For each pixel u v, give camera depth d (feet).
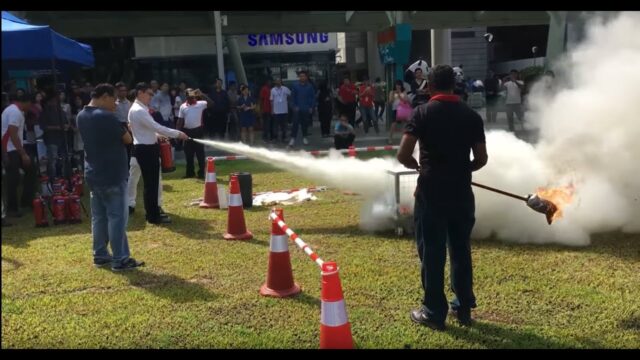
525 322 12.25
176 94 51.19
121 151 16.16
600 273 14.89
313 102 48.08
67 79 39.99
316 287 14.70
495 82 53.98
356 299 13.74
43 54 22.85
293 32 62.44
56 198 22.85
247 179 24.22
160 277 15.83
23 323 12.90
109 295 14.55
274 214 14.33
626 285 14.05
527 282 14.47
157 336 12.10
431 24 63.62
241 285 15.02
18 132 23.89
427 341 11.47
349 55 94.02
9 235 21.16
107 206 16.29
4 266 17.13
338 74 74.95
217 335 12.08
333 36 73.77
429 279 11.81
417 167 11.92
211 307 13.58
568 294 13.61
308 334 12.01
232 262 16.96
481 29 85.15
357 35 93.56
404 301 13.57
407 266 16.02
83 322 12.92
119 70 69.92
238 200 19.56
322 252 17.57
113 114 15.89
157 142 21.70
